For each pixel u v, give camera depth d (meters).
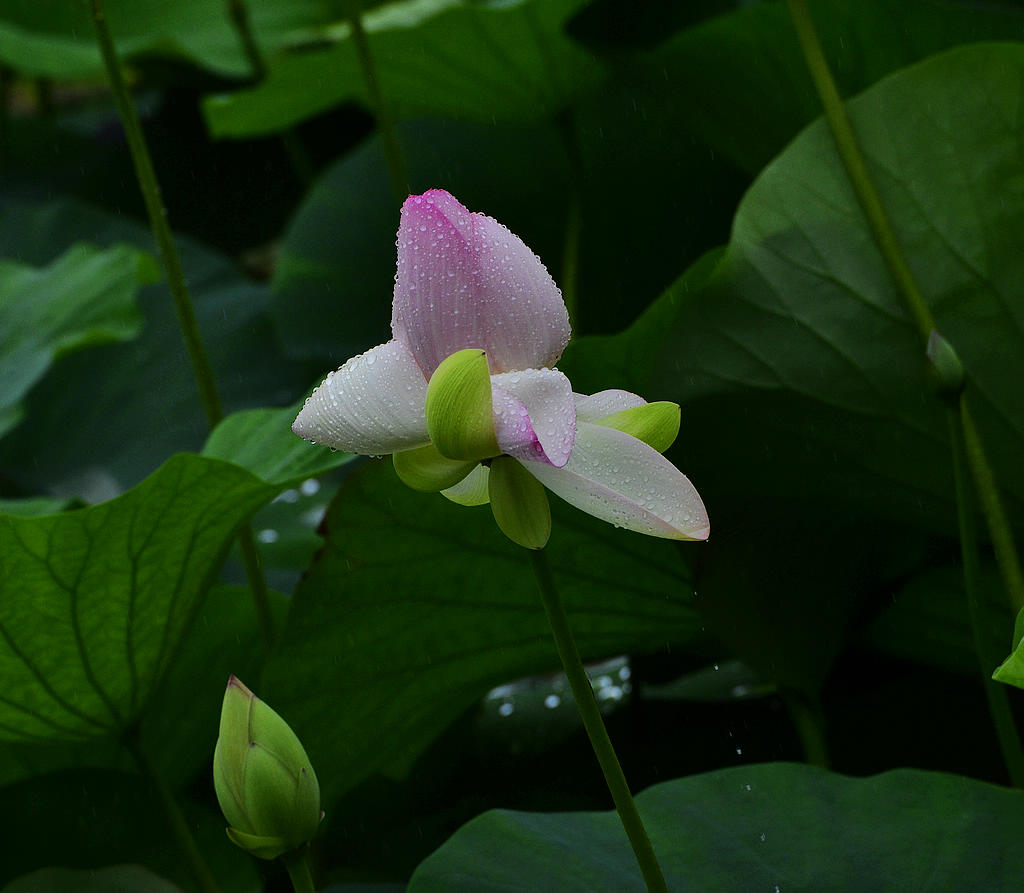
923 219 1.90
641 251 3.16
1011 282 1.87
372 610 1.91
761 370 1.91
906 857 1.63
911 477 1.89
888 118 1.93
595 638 2.04
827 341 1.90
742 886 1.62
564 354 1.93
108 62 1.94
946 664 2.12
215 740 2.23
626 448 1.42
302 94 3.10
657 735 2.41
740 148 2.66
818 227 1.92
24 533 1.70
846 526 1.93
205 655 2.12
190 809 2.08
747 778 1.72
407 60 2.89
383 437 1.43
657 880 1.46
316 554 1.88
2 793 2.04
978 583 1.71
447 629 1.94
